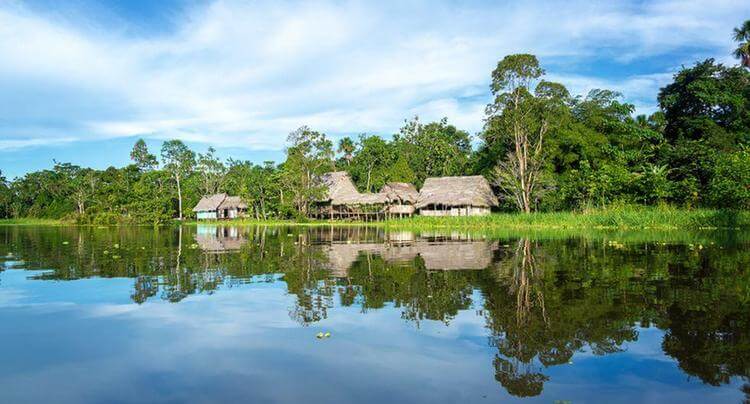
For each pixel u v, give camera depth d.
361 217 64.56
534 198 49.56
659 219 33.75
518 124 45.44
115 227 54.56
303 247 21.47
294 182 64.31
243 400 4.79
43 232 40.50
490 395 4.89
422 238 27.66
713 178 39.12
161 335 7.03
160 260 16.08
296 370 5.62
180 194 84.56
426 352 6.23
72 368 5.72
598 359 5.91
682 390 4.98
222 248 21.05
